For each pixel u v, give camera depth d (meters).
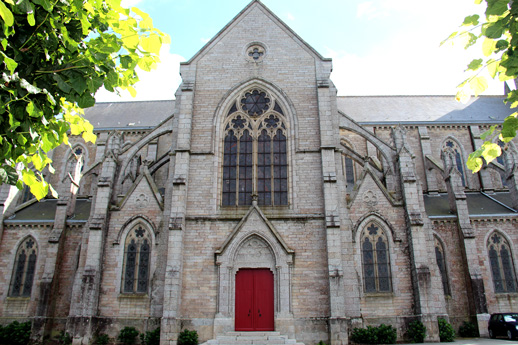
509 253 35.72
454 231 35.59
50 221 35.44
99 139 46.06
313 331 26.12
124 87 11.39
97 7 10.65
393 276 28.45
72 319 27.11
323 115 30.91
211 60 33.34
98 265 28.50
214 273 27.59
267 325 26.67
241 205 29.59
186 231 28.55
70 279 33.28
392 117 47.88
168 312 26.06
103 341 27.02
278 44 33.62
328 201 28.44
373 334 26.03
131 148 32.53
